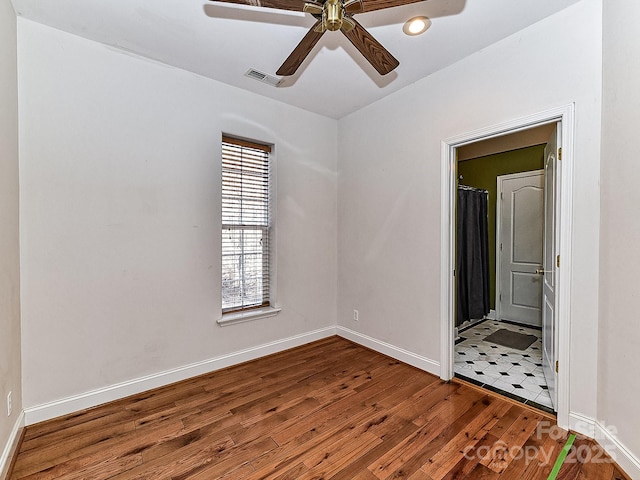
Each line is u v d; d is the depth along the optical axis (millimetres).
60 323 2059
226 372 2734
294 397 2312
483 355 3127
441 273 2588
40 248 1983
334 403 2229
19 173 1900
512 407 2160
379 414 2090
